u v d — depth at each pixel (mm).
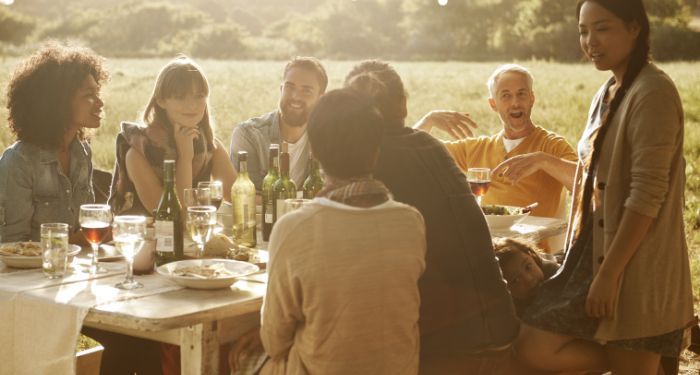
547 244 4555
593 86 23578
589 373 3387
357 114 2209
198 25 66250
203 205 3242
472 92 23359
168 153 3785
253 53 58250
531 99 4648
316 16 66500
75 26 66312
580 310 2928
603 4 2803
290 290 2184
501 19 54375
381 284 2189
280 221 2207
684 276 2898
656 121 2686
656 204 2697
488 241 2666
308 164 4371
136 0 71375
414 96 22375
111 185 3865
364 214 2193
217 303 2525
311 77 4270
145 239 2900
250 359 2615
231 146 4422
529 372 3135
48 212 3502
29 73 3475
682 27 42094
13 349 2604
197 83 3752
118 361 3289
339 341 2168
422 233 2297
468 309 2588
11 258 2912
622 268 2758
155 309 2445
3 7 65500
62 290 2646
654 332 2824
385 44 59062
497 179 4691
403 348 2264
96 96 3607
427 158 2641
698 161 11164
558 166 4062
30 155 3455
